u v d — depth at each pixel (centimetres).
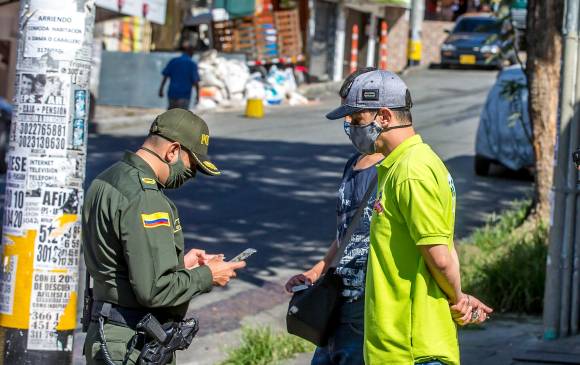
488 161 1944
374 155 579
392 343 488
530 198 1623
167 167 514
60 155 583
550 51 1263
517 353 869
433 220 475
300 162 2092
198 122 520
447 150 2308
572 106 899
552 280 920
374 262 496
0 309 589
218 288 1143
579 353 865
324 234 1463
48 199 583
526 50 1302
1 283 589
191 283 505
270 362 880
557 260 919
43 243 583
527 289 1043
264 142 2362
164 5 2078
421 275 486
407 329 486
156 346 497
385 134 518
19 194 585
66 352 589
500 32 1330
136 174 502
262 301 1106
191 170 524
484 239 1278
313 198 1734
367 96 516
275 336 934
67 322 589
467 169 2050
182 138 512
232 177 1888
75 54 584
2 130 1883
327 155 2198
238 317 1040
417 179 480
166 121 512
